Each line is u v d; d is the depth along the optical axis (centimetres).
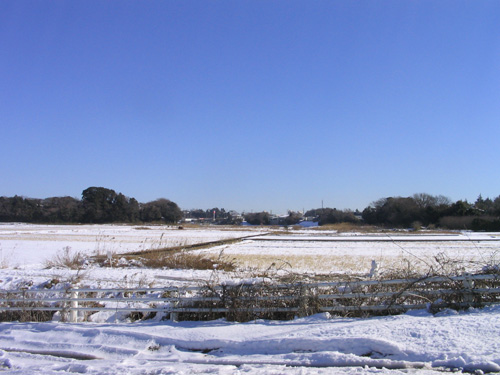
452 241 4369
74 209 12544
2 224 11262
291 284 1030
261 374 673
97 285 1334
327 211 14988
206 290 1077
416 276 1070
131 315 1114
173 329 935
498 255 2730
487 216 8200
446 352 700
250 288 1037
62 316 1100
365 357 720
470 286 988
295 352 779
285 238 5297
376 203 12281
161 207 13938
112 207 12862
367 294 1016
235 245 4138
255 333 872
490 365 644
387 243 4206
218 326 943
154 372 711
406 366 688
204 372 711
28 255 3088
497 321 800
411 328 806
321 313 988
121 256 2839
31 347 895
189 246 3938
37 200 13425
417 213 9169
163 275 1923
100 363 789
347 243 4291
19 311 1156
